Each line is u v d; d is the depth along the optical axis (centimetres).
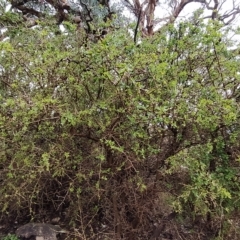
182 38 293
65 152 288
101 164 295
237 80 279
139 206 293
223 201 290
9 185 312
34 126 291
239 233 291
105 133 283
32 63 292
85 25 473
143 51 289
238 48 298
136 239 307
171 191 294
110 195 308
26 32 346
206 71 294
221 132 287
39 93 284
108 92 285
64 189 324
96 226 328
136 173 293
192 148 284
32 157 292
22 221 369
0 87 318
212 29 273
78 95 297
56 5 509
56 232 328
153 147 288
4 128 285
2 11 409
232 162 291
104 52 263
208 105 260
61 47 313
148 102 261
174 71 275
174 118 268
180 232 313
